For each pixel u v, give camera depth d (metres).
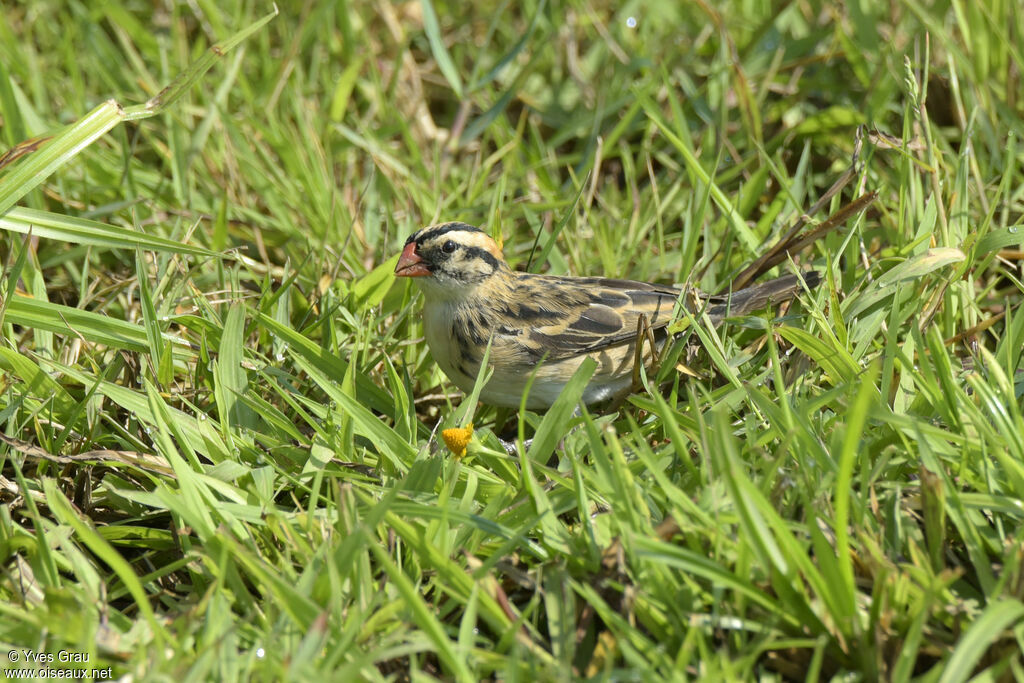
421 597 7.05
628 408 9.92
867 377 6.20
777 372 7.93
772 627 6.41
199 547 7.46
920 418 8.12
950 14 14.01
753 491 6.27
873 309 9.85
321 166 13.15
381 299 10.91
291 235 12.32
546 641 6.97
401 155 13.95
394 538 7.50
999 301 10.66
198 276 11.47
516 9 16.48
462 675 6.11
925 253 9.38
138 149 13.98
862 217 10.88
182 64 15.08
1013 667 5.98
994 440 7.20
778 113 14.05
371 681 6.27
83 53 15.62
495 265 10.26
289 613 6.50
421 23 16.34
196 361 10.24
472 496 7.88
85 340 9.73
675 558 6.30
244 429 9.03
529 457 8.37
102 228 9.45
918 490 7.64
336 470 8.41
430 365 10.73
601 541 7.25
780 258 10.64
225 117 13.15
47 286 11.58
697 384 9.18
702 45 14.96
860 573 6.88
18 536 7.45
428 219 12.47
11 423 8.57
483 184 13.31
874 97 13.31
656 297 10.52
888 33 14.51
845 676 6.38
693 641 6.38
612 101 14.37
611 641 6.52
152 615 6.45
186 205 12.62
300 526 7.55
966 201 10.59
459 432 8.02
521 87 14.41
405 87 15.03
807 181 12.66
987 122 12.31
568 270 11.95
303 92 14.67
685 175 12.91
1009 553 6.70
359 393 9.72
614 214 12.67
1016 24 13.10
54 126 13.41
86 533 6.64
